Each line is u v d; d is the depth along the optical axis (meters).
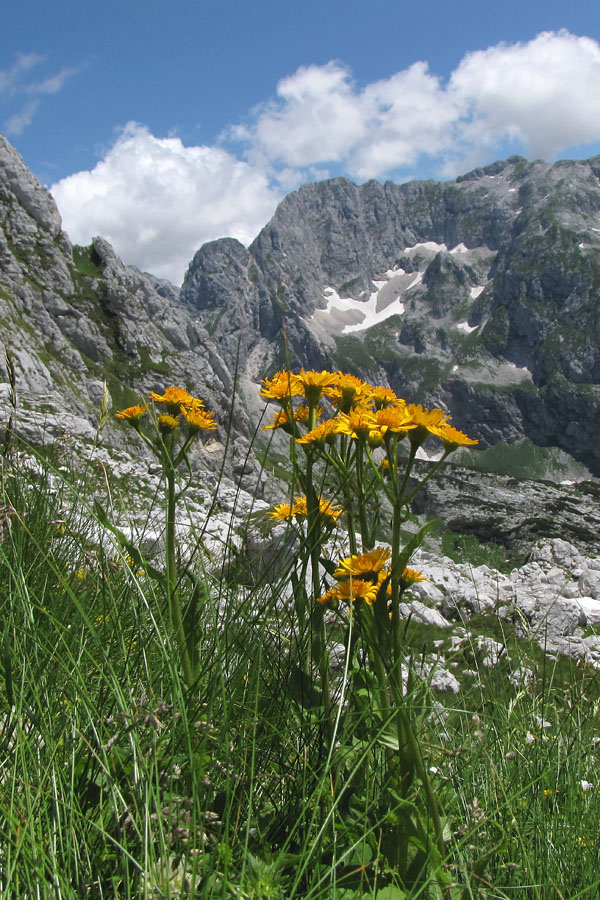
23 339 84.75
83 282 119.19
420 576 2.18
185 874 1.66
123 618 3.12
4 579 2.99
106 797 1.96
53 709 2.19
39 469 4.25
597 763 3.13
